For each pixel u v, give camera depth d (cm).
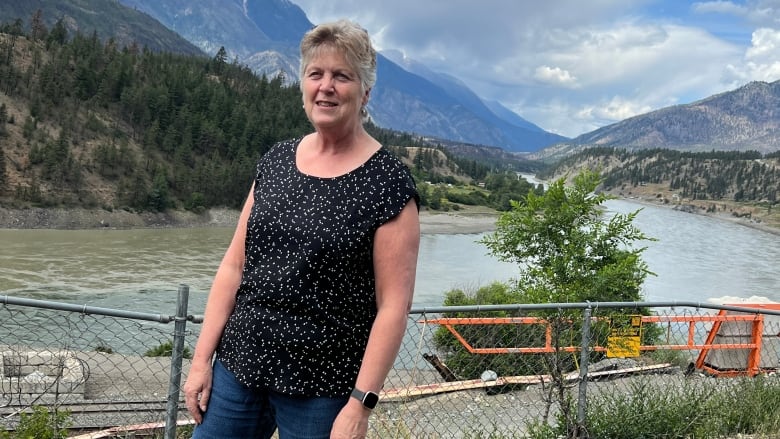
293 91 16825
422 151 19212
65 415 407
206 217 9700
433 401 612
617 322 595
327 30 200
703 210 19075
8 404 541
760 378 526
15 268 4344
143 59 14725
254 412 204
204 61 17138
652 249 7619
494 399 615
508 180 16675
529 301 882
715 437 443
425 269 5041
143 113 12269
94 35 14550
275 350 194
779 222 15900
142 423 602
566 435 420
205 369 209
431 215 11588
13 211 8131
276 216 199
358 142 207
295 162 211
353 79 200
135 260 5075
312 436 195
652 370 730
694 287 4838
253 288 200
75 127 10925
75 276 4112
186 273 4462
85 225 8325
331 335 194
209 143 12081
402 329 194
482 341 707
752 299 815
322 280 193
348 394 197
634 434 432
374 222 193
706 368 769
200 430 206
